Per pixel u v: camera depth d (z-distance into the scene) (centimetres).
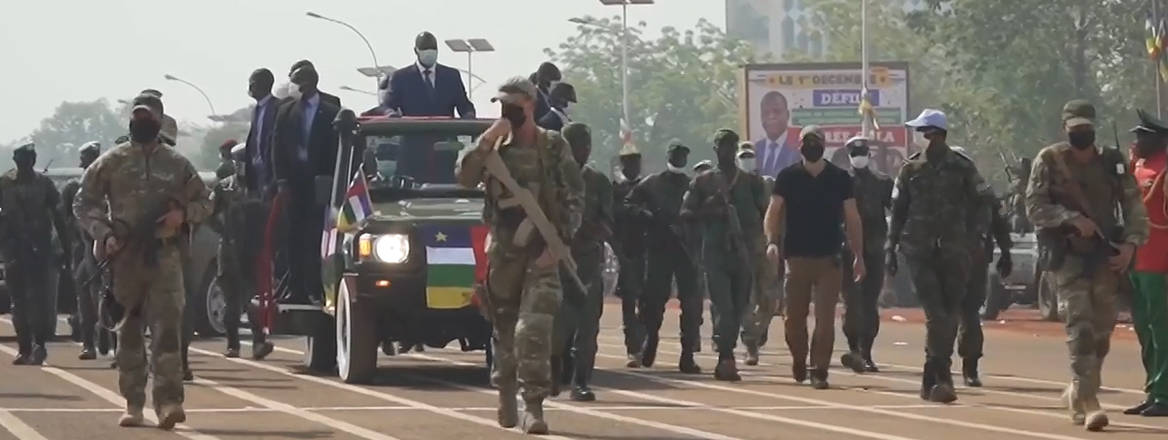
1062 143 1351
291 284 1894
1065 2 6419
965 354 1722
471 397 1573
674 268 1903
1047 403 1534
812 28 10588
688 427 1316
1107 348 1356
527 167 1245
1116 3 6406
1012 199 3278
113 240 1293
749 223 1816
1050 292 3116
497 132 1236
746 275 1797
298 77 1900
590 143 1591
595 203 1580
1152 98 6481
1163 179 1420
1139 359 2144
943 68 9400
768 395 1611
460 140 1795
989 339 2602
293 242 1892
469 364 2019
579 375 1554
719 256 1786
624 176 2002
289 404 1501
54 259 2027
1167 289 1422
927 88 9306
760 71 7200
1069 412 1391
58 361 2045
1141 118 1444
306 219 1894
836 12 9788
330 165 1897
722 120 12475
